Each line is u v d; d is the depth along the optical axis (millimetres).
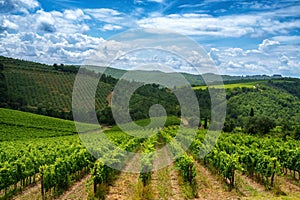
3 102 88188
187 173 19500
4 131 57844
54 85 111500
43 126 63750
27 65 135125
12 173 18109
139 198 15500
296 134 53344
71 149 27438
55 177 17344
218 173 22797
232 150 29719
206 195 16625
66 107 94125
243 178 21469
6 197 17031
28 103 93812
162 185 18750
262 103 89000
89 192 16891
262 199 15438
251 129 60156
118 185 18891
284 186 19234
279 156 24172
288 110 87750
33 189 19188
